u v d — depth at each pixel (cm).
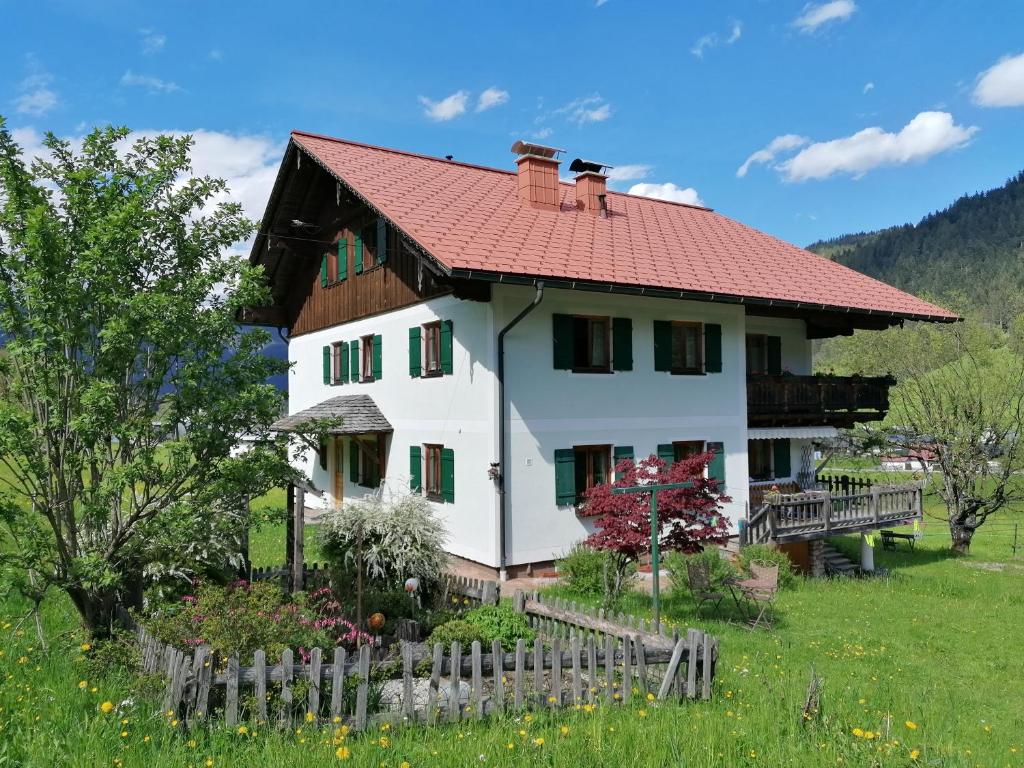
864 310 1841
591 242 1684
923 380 2442
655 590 944
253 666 609
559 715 661
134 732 557
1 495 726
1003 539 2769
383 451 1931
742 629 1159
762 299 1678
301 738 566
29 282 733
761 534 1683
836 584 1658
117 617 809
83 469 779
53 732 542
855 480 2062
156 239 832
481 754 545
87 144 831
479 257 1379
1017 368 2356
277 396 809
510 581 1475
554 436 1570
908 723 683
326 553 1161
